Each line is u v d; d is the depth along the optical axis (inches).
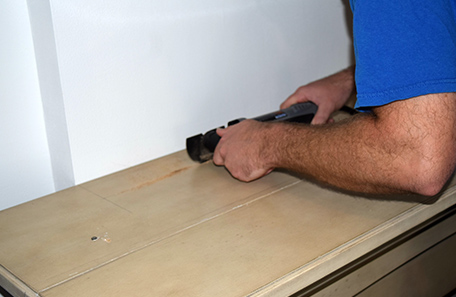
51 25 33.9
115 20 36.4
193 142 39.5
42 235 29.9
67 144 37.4
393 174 26.7
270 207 32.5
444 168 25.9
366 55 25.5
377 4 25.1
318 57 52.0
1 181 38.8
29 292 24.2
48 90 37.4
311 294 31.5
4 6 35.4
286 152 32.4
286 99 48.8
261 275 24.9
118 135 39.3
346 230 29.2
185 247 27.9
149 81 39.7
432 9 24.2
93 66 36.4
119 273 25.6
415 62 24.5
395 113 25.6
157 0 38.1
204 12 41.1
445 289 46.6
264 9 45.3
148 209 33.0
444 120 25.0
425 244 40.8
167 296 23.5
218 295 23.5
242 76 45.9
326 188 35.2
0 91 36.9
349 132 28.7
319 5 50.0
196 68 42.2
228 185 36.4
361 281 35.3
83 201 34.5
